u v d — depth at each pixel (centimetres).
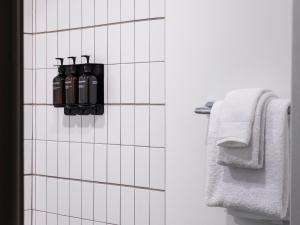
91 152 204
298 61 69
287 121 127
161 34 178
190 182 168
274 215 126
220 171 139
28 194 230
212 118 140
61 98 211
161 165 177
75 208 211
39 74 228
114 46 195
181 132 171
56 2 219
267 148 128
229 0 157
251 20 152
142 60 184
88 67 198
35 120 230
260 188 129
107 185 197
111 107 196
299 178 68
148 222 182
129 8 189
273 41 147
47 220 224
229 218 156
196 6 166
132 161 188
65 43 216
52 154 222
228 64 158
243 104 130
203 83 164
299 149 68
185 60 170
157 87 179
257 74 151
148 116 182
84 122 207
